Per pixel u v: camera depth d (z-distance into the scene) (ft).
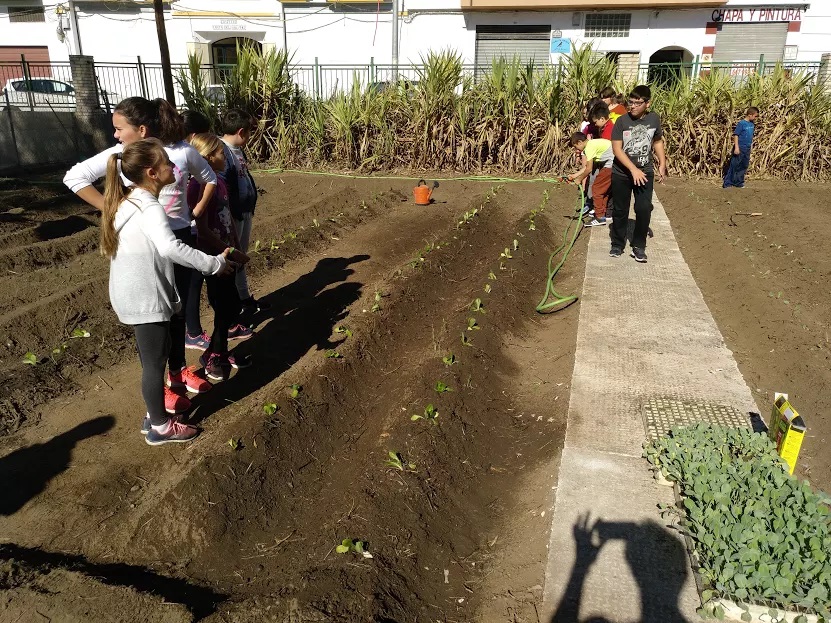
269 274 25.66
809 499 10.80
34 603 9.67
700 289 24.40
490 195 39.19
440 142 47.60
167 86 46.34
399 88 48.42
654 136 24.90
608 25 80.74
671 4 77.66
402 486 12.41
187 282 14.52
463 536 11.97
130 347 19.20
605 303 21.66
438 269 24.97
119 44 86.43
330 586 9.98
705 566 10.00
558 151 46.03
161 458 13.62
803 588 9.36
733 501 10.98
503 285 22.95
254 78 49.60
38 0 85.97
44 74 84.89
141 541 11.32
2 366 17.43
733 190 43.42
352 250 28.99
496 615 10.07
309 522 12.14
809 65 53.98
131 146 12.01
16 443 14.33
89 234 29.25
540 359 18.78
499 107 46.55
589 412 14.83
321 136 48.98
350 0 81.92
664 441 13.00
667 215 37.27
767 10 78.43
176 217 14.56
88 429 14.84
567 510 11.59
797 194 42.57
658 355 17.74
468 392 16.08
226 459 12.69
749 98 46.60
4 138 48.73
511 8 79.30
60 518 11.96
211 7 84.38
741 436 12.89
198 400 15.88
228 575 10.81
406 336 20.02
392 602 10.00
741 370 17.98
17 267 25.64
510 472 13.85
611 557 10.52
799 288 24.21
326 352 17.70
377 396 16.72
